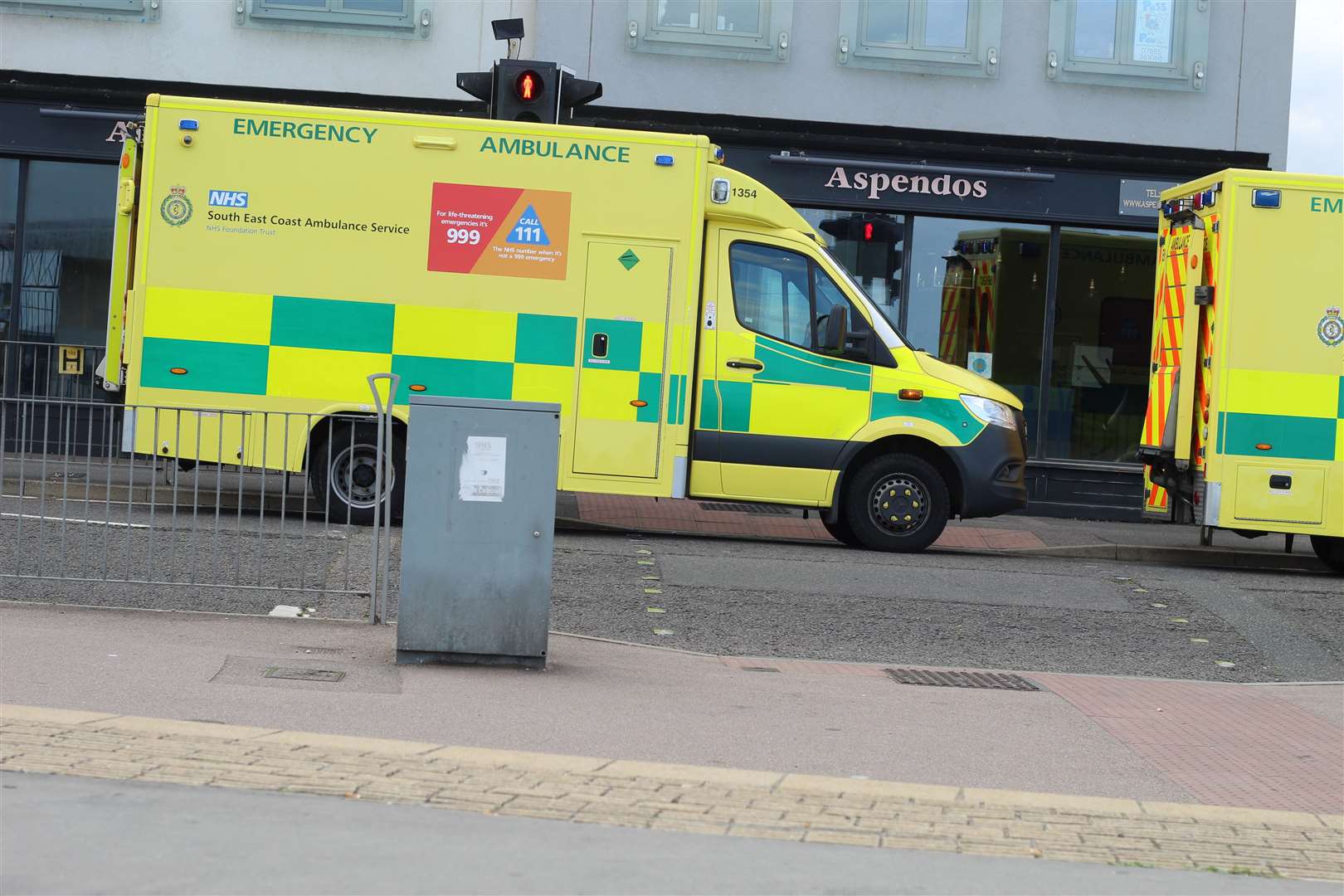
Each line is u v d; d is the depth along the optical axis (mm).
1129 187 17266
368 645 8203
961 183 17125
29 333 17062
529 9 17281
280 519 9250
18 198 16953
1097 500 17406
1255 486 12961
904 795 5863
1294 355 12961
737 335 12680
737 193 12680
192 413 9812
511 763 5906
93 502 9234
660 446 12516
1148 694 8398
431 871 4586
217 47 17156
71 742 5770
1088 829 5570
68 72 17062
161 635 8039
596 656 8422
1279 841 5547
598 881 4594
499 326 12430
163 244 12312
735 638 9336
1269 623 10703
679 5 17297
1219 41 17578
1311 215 12953
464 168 12430
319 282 12359
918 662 9070
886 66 17359
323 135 12398
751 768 6199
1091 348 17547
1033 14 17438
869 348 12820
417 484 7742
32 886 4254
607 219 12477
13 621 8164
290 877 4457
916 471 12898
